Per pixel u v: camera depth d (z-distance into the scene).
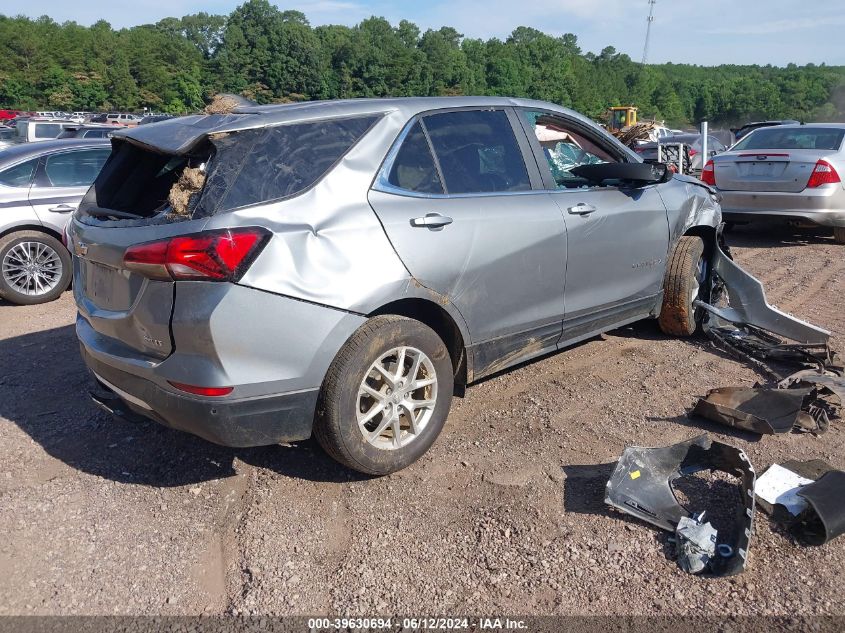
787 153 9.26
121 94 110.12
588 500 3.35
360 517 3.30
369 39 109.00
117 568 3.02
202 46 137.62
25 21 117.75
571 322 4.45
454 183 3.83
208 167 3.13
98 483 3.68
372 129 3.59
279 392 3.15
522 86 119.12
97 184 3.75
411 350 3.52
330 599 2.80
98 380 3.59
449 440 3.97
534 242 4.04
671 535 3.08
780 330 5.08
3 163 7.48
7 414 4.50
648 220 4.86
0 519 3.36
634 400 4.40
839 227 9.42
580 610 2.69
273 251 3.07
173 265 2.96
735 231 11.02
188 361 3.04
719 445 3.26
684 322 5.32
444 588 2.83
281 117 3.36
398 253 3.44
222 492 3.56
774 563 2.88
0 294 7.35
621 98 137.88
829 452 3.71
